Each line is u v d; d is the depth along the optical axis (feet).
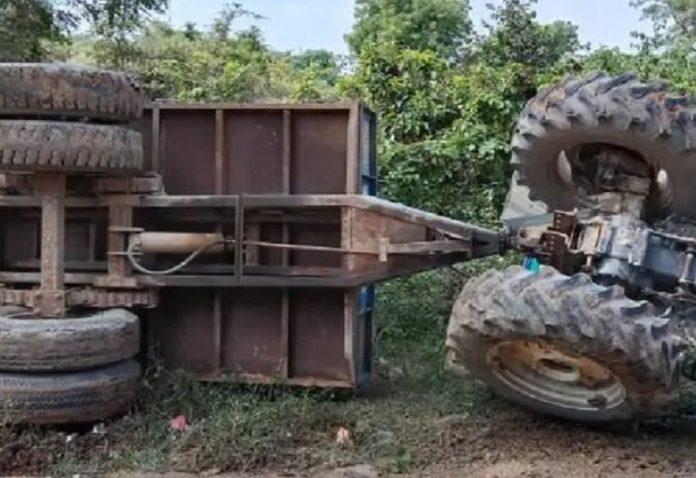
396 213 18.12
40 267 19.12
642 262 15.83
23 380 16.15
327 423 17.22
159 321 19.52
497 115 34.14
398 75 36.40
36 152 16.56
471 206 32.04
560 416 16.76
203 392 18.33
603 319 14.15
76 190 18.78
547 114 16.79
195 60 55.01
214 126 19.49
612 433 16.74
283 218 19.27
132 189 18.52
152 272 18.63
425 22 80.94
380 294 26.81
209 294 19.47
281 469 14.99
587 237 16.31
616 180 17.02
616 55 40.81
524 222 19.93
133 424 16.71
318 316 19.34
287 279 18.48
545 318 14.28
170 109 19.44
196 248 18.63
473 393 19.06
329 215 19.16
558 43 46.32
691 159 15.85
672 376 14.64
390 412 18.06
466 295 15.58
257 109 19.29
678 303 15.88
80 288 18.79
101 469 14.94
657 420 17.37
